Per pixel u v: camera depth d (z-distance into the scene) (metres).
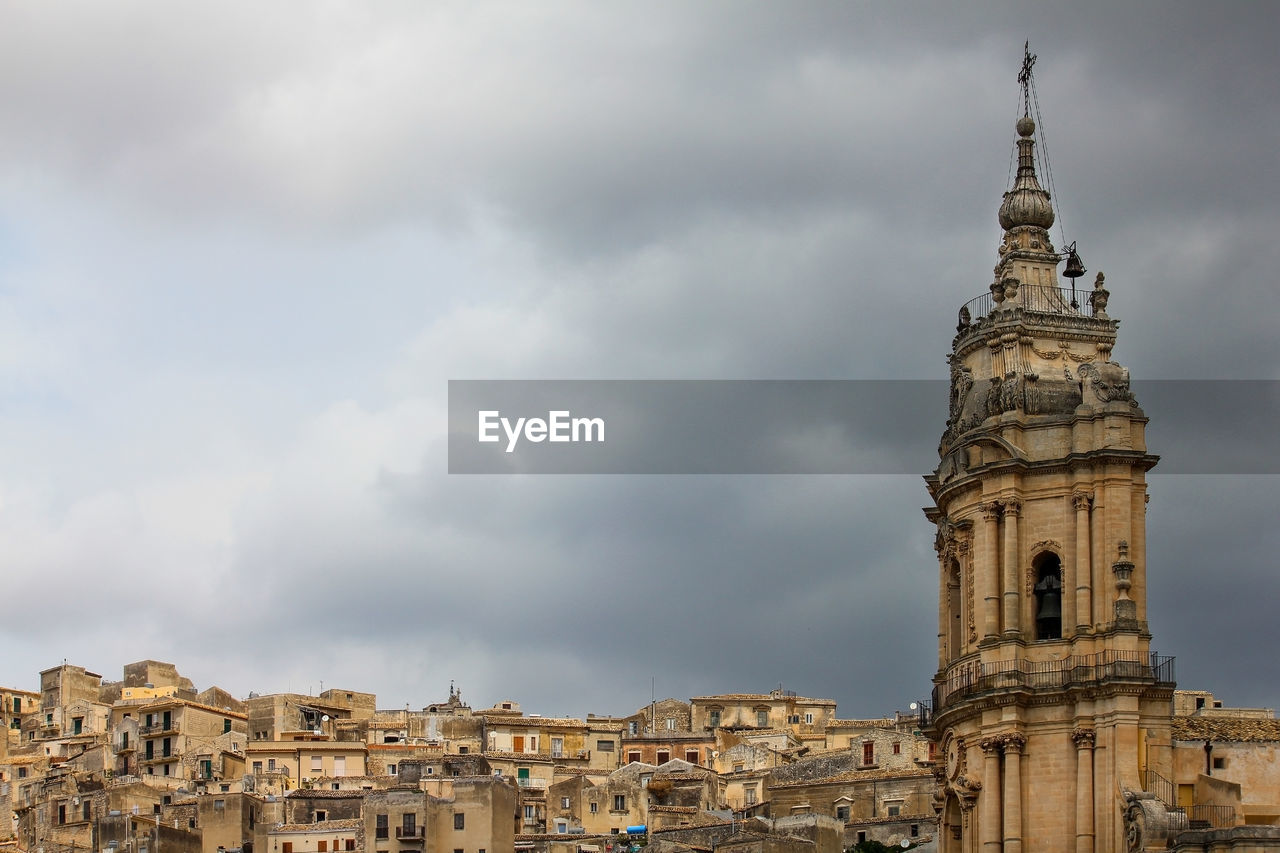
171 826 185.12
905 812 175.25
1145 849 101.19
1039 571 110.19
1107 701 105.44
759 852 157.00
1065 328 112.88
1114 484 108.38
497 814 179.50
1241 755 106.75
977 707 108.38
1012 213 116.62
